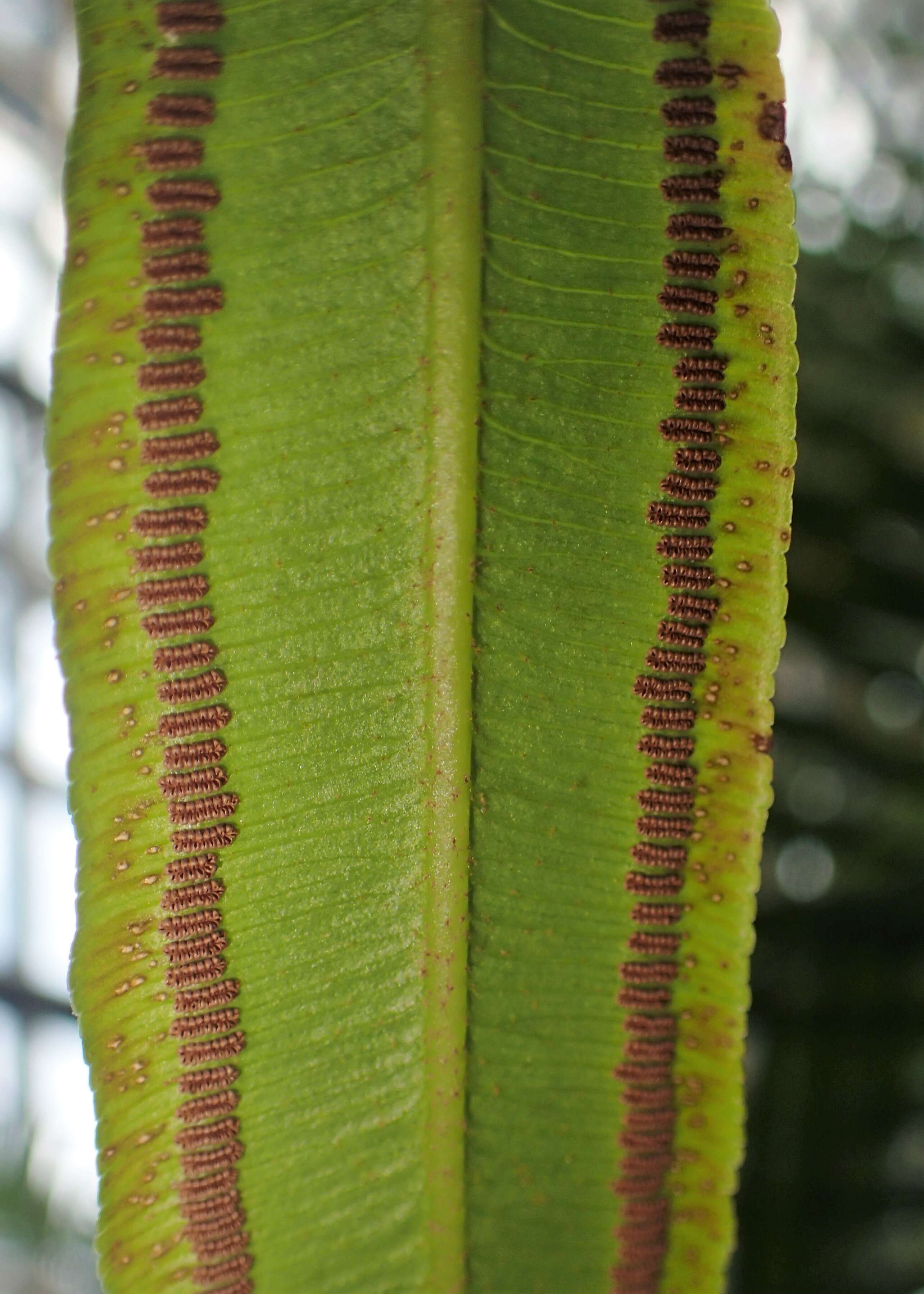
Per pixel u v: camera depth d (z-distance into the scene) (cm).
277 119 7
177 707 7
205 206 7
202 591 7
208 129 7
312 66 7
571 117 7
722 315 7
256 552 7
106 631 7
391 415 7
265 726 7
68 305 7
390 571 7
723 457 7
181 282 7
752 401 7
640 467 7
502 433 7
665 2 7
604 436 7
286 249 7
